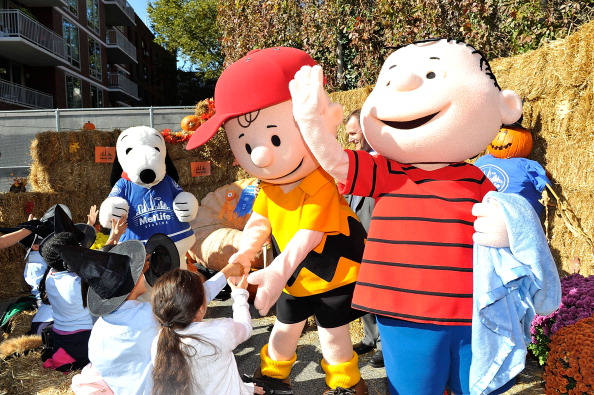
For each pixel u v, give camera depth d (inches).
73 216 295.9
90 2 1197.1
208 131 105.7
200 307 85.2
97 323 103.2
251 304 213.8
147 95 1846.7
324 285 109.1
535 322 125.4
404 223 91.3
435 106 88.6
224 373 84.3
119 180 182.5
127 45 1407.5
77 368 151.6
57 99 989.8
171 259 124.6
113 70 1448.1
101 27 1247.5
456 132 90.0
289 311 115.6
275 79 104.3
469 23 289.7
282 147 105.3
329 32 402.9
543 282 85.0
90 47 1180.5
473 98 89.8
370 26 353.1
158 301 82.5
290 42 470.0
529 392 125.3
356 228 115.8
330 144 92.7
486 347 83.6
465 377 89.7
